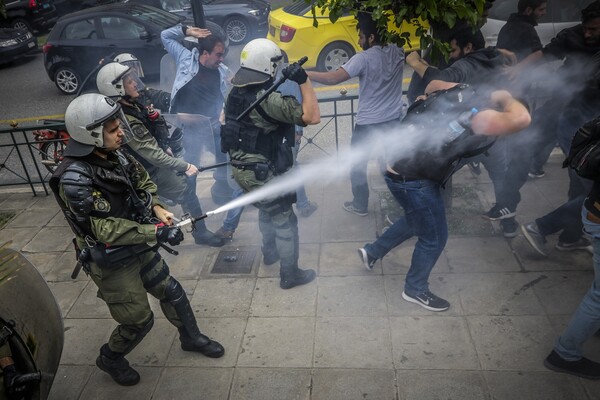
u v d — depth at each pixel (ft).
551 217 11.93
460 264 12.60
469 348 10.22
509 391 9.26
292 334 10.99
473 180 16.35
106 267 8.51
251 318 11.55
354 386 9.63
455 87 9.49
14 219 16.98
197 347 10.52
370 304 11.61
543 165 16.63
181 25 14.99
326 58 28.99
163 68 16.35
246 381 9.98
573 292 11.37
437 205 10.26
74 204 7.89
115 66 11.10
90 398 9.98
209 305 12.07
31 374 6.58
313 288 12.28
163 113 14.40
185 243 14.52
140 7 33.45
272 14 30.81
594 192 8.56
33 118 28.96
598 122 8.41
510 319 10.82
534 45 14.29
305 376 9.95
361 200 14.75
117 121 8.09
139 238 8.35
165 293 9.77
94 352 11.11
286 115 10.02
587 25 12.11
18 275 8.38
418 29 10.64
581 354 9.37
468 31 11.62
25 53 41.27
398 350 10.33
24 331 7.68
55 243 15.33
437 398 9.25
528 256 12.65
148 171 12.35
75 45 31.86
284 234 11.59
